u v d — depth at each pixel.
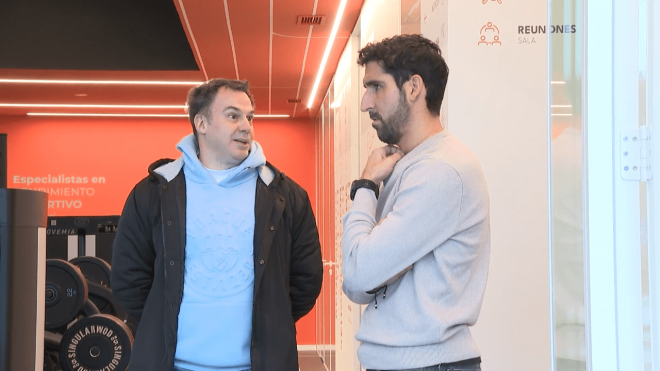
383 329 1.64
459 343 1.61
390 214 1.63
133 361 2.23
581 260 1.53
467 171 1.63
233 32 6.22
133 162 10.22
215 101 2.40
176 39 7.45
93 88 8.31
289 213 2.43
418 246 1.58
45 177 10.10
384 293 1.67
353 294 1.76
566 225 1.57
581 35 1.54
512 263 2.82
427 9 3.25
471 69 2.87
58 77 7.75
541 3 2.88
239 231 2.32
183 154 2.41
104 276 5.18
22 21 7.35
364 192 1.73
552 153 1.61
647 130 1.49
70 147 10.15
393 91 1.74
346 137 6.44
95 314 4.32
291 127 10.49
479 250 1.66
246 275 2.32
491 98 2.86
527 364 2.79
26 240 2.67
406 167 1.69
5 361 2.59
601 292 1.49
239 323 2.28
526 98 2.87
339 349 6.96
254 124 10.46
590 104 1.52
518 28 2.88
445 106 2.91
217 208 2.33
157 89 8.40
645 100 1.50
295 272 2.52
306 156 10.46
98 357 4.14
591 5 1.52
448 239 1.62
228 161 2.43
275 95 8.89
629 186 1.50
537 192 2.85
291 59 7.14
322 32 6.20
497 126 2.86
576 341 1.54
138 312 2.46
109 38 7.40
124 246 2.40
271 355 2.25
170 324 2.24
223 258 2.30
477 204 1.64
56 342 4.27
